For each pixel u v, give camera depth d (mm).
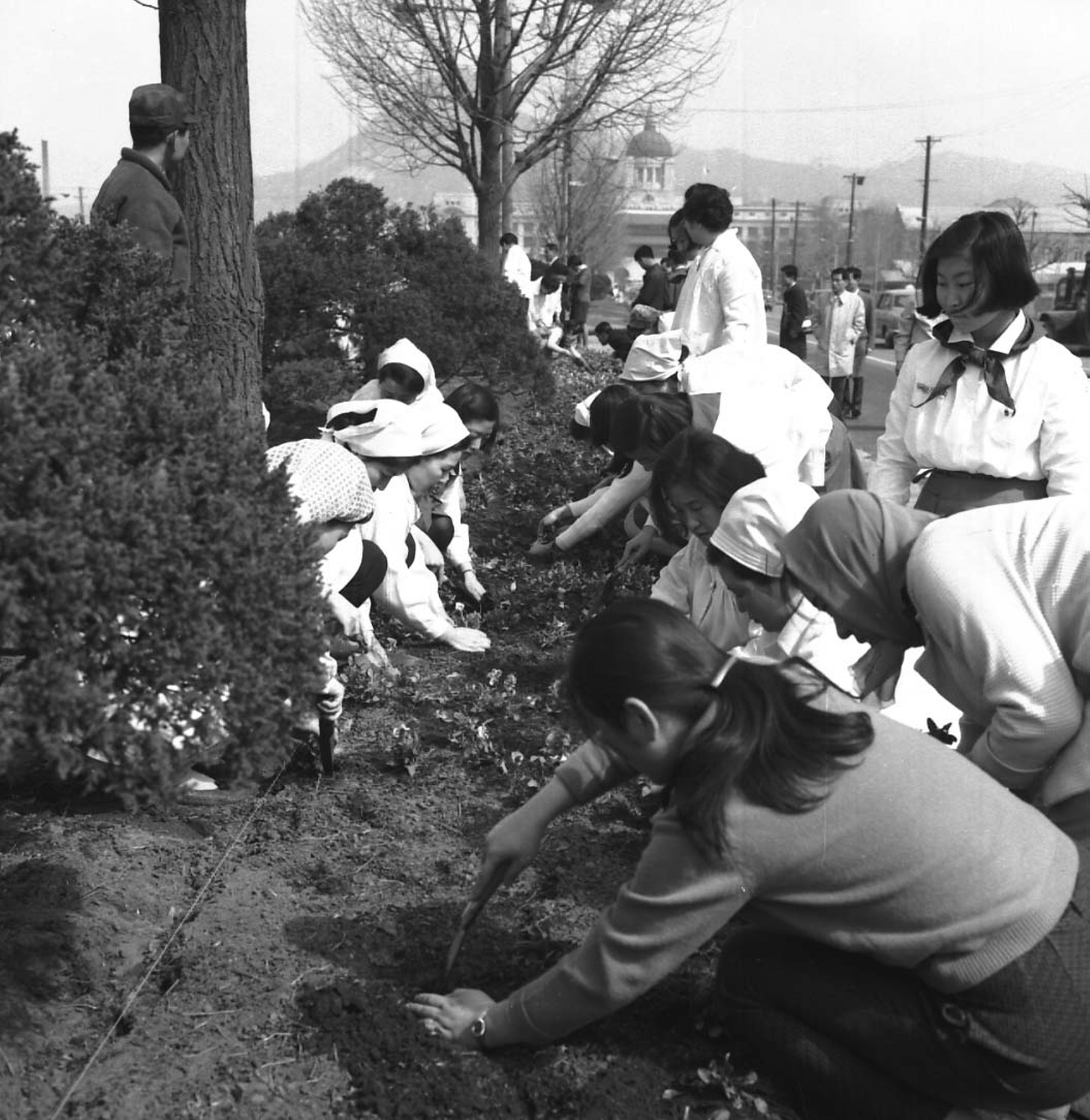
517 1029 2984
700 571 4484
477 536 8156
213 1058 3037
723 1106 2949
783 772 2635
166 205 5375
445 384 11672
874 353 35344
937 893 2660
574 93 16922
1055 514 3049
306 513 3842
